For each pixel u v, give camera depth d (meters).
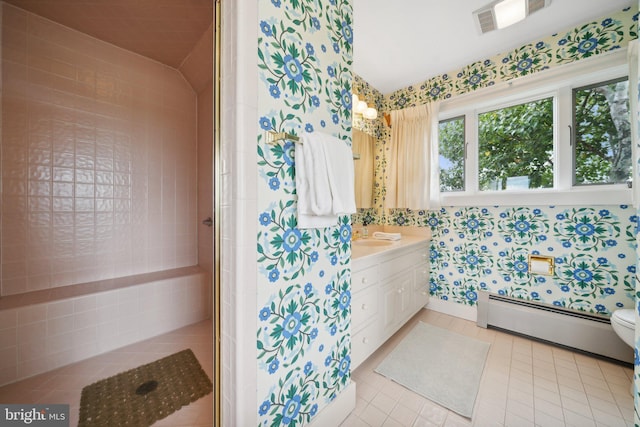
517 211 1.99
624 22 1.55
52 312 1.49
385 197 2.69
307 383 0.99
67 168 1.76
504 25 1.69
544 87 1.84
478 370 1.51
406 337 1.91
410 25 1.70
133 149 2.08
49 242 1.70
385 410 1.22
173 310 2.03
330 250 1.09
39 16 1.64
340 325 1.15
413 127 2.40
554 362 1.59
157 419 1.14
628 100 1.61
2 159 1.54
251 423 0.78
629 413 1.19
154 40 1.90
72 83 1.78
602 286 1.67
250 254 0.77
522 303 1.93
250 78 0.76
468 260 2.24
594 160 1.73
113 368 1.50
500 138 2.13
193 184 2.47
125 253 2.04
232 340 0.77
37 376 1.42
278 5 0.85
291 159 0.91
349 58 1.18
